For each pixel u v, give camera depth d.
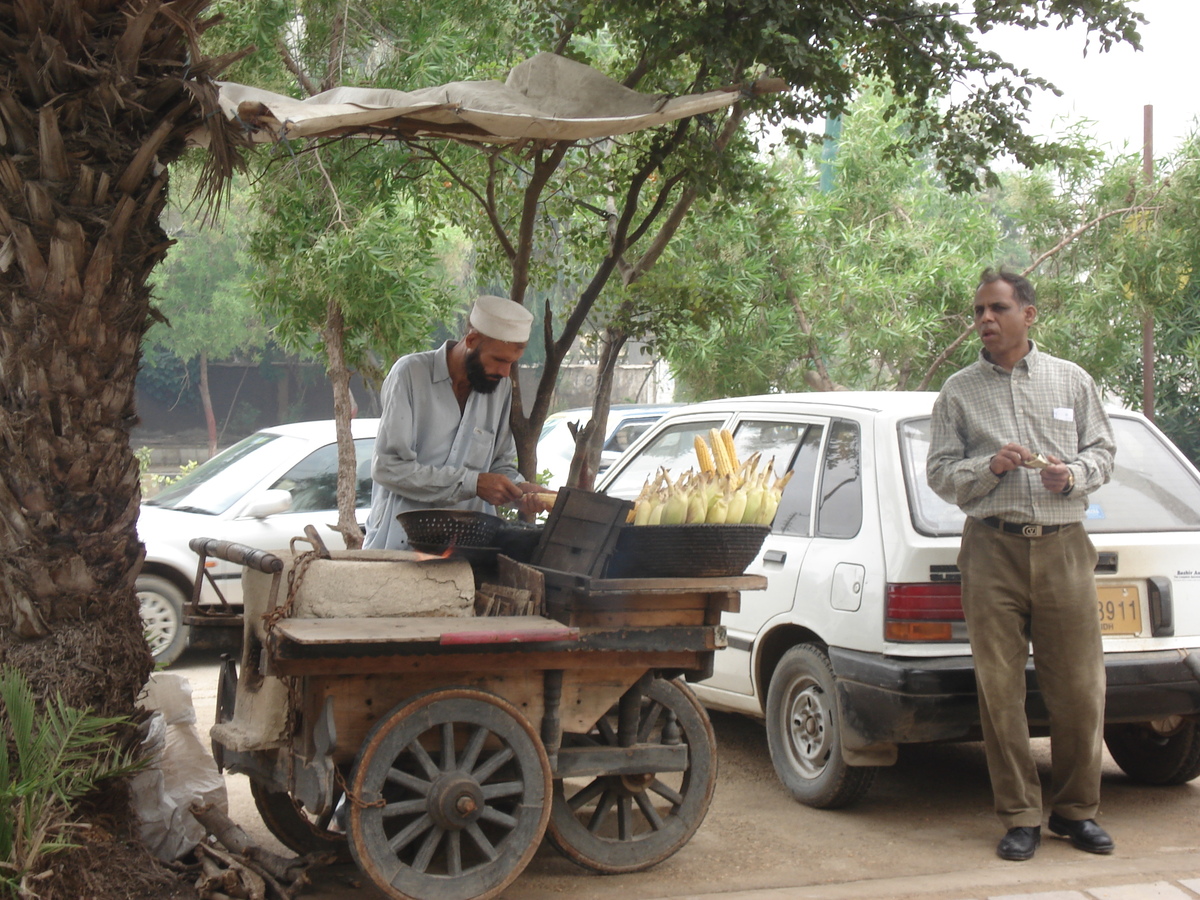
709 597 3.99
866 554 4.79
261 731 3.79
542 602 3.81
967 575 4.41
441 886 3.61
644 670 4.05
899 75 5.53
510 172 6.77
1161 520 5.03
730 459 4.07
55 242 3.50
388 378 4.39
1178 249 10.52
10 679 3.40
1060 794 4.50
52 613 3.66
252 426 35.28
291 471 8.38
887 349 11.15
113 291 3.68
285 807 4.23
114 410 3.73
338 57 7.24
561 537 3.85
